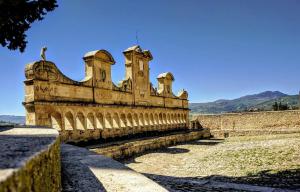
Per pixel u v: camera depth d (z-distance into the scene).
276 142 27.92
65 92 20.72
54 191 5.51
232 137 46.19
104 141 24.44
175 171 18.05
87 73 23.98
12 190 2.68
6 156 3.59
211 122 51.81
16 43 11.66
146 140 27.45
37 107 18.27
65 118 21.27
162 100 36.56
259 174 15.41
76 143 21.39
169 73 38.31
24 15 11.31
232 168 17.77
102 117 24.64
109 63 25.84
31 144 4.86
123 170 8.82
